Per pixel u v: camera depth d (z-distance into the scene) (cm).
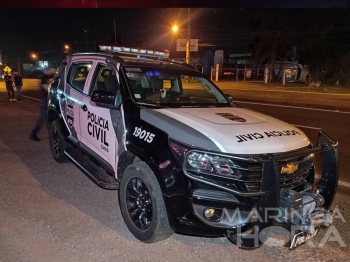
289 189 341
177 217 331
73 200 479
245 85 3569
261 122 391
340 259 359
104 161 456
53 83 640
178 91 506
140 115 391
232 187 315
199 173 320
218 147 321
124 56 505
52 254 346
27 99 1795
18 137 852
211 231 329
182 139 335
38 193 500
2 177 561
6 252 346
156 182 348
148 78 467
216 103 473
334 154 369
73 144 553
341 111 1596
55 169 607
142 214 373
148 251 360
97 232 393
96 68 503
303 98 2147
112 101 415
